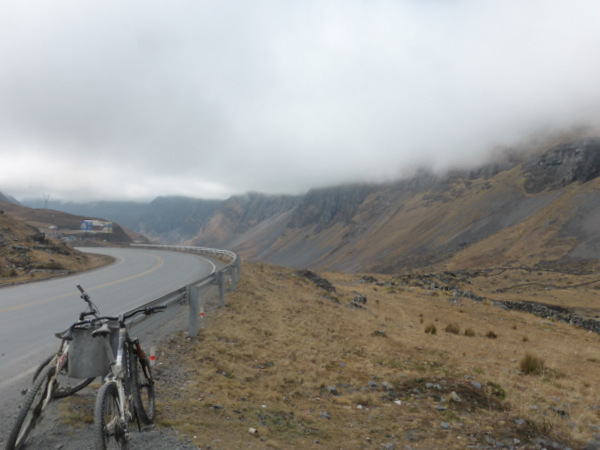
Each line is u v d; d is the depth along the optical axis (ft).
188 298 34.32
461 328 72.74
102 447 10.62
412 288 133.69
